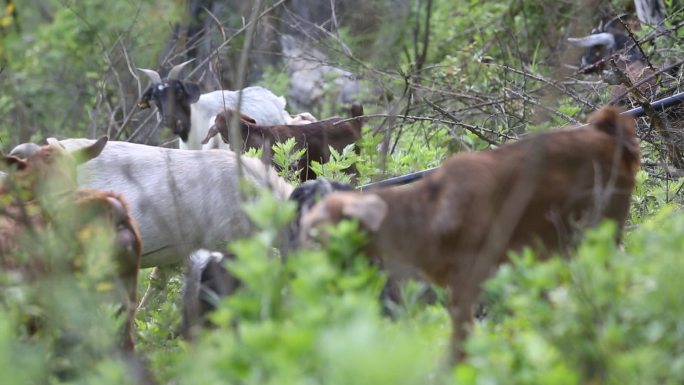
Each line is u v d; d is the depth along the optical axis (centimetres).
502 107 1730
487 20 2481
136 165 1370
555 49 2173
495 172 974
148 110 2478
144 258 1354
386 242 939
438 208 958
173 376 904
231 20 2520
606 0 2452
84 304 908
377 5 2208
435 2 2795
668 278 795
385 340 705
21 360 820
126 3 2644
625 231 1198
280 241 1055
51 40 2688
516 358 758
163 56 2612
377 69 2027
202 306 1154
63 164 1136
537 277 805
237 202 1339
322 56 2700
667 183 1336
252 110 2169
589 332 793
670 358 786
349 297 740
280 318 789
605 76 1909
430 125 1864
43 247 962
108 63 2394
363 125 1964
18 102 1598
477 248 958
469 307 952
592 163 1012
